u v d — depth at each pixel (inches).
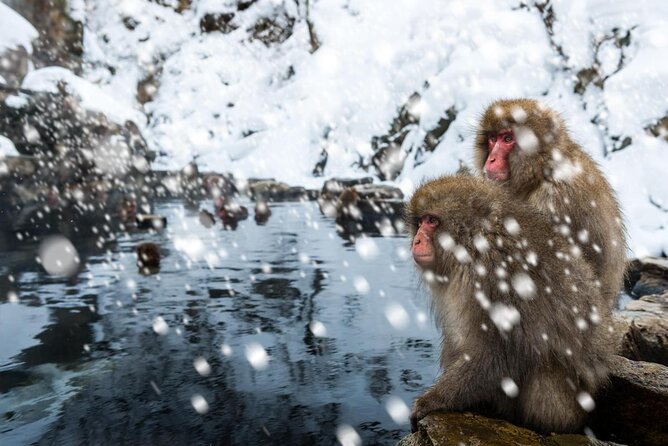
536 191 46.8
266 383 55.7
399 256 123.5
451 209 37.8
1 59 262.1
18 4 405.4
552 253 37.3
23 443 44.6
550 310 36.4
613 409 41.4
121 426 47.3
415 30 359.9
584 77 242.5
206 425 47.4
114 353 64.5
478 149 51.8
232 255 127.3
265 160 382.9
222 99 452.8
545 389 37.2
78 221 190.7
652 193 167.3
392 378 56.7
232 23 488.1
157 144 433.7
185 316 79.2
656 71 206.1
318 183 339.3
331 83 388.2
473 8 328.2
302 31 470.9
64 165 258.2
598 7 253.8
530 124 47.5
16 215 204.2
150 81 470.0
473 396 37.9
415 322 74.9
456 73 294.5
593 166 48.6
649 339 52.5
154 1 498.6
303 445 43.7
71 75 281.7
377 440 44.8
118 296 90.4
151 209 240.4
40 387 55.2
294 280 101.0
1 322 76.4
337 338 69.2
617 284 46.9
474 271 36.7
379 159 338.3
